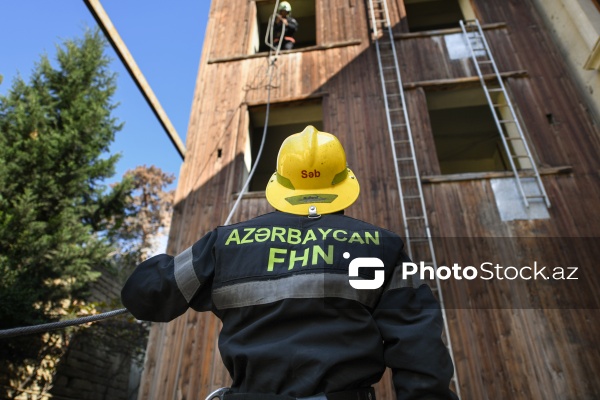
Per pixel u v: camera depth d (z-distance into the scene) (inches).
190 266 49.3
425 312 44.9
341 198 57.5
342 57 276.8
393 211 207.5
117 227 422.9
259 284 45.6
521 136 219.6
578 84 235.9
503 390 157.1
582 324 166.4
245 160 247.8
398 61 266.4
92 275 346.9
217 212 223.3
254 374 40.8
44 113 366.9
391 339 42.9
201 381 176.7
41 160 341.7
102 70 435.5
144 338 392.8
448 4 374.9
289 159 61.0
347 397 39.8
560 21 253.4
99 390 390.3
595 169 205.3
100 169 383.9
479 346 167.0
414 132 233.6
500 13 279.4
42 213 343.6
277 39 314.2
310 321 43.4
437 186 212.4
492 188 207.3
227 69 286.8
